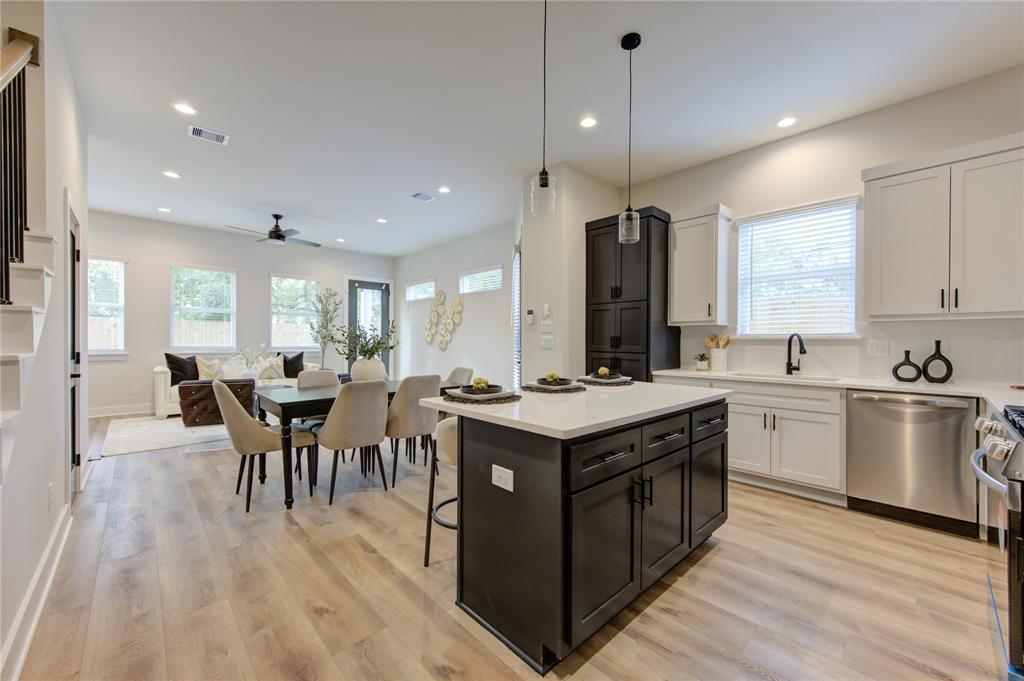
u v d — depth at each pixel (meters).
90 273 5.96
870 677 1.47
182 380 6.16
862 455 2.82
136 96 3.01
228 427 2.90
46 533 2.07
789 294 3.61
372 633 1.70
